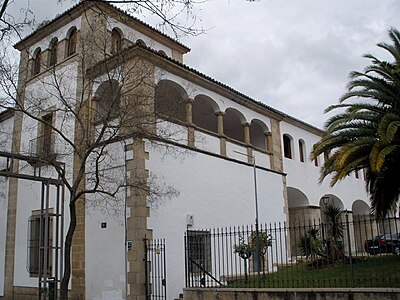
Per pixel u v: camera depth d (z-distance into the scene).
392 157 13.77
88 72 14.42
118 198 14.55
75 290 15.19
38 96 18.33
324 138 14.82
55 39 19.05
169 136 14.65
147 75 14.08
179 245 15.12
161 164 15.09
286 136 25.06
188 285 12.57
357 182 32.12
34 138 17.75
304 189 25.55
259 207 19.92
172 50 21.72
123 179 14.01
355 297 9.08
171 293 14.38
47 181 12.94
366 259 14.12
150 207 14.34
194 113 22.03
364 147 13.31
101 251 14.76
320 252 13.80
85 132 13.52
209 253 16.31
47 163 13.20
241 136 23.92
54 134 17.03
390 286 10.11
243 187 19.09
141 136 13.50
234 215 18.14
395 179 14.65
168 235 14.77
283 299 9.94
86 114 14.64
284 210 21.83
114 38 18.09
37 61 19.64
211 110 21.62
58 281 12.99
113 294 14.12
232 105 19.95
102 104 14.80
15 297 17.88
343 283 11.15
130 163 14.43
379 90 13.84
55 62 18.61
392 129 11.97
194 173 16.50
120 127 13.10
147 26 19.67
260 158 21.23
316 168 27.27
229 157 18.75
